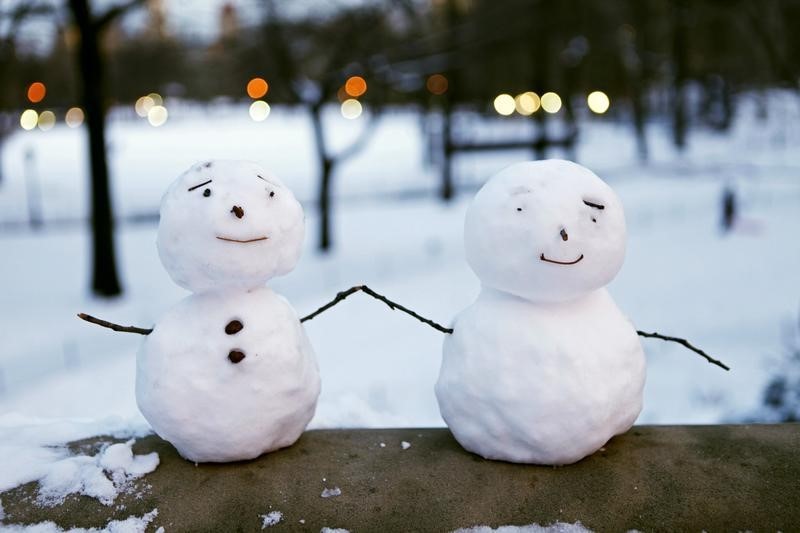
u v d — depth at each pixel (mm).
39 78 29875
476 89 35812
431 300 11305
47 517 3434
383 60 16281
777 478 3545
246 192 3482
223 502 3488
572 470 3645
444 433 4168
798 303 10352
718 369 7848
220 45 17578
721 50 34125
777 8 18000
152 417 3598
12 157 31141
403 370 8281
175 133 41250
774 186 23078
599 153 31906
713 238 15656
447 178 21328
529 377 3492
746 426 4113
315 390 3840
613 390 3533
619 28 29453
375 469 3732
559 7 24156
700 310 10391
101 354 9352
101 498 3520
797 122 36094
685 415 6660
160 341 3578
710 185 23797
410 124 46625
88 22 11883
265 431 3631
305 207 20891
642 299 11133
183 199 3500
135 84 48125
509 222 3459
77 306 11789
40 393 7879
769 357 7562
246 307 3627
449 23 20109
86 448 4047
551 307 3623
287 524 3381
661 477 3580
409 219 19141
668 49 34281
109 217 12242
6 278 13609
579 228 3398
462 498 3494
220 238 3410
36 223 18375
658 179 25500
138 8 13414
